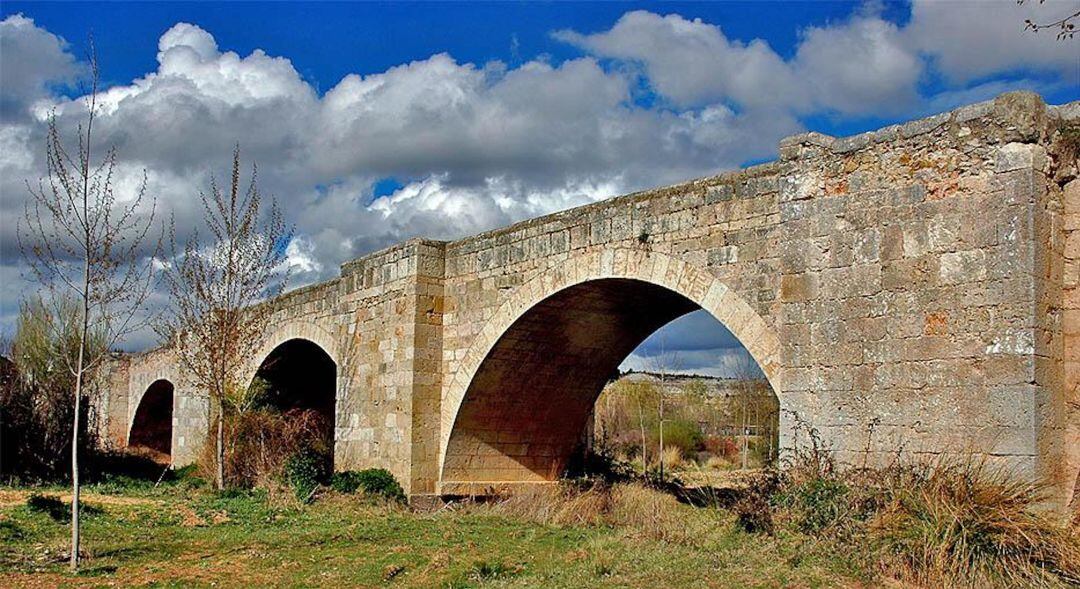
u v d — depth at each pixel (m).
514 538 16.89
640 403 44.69
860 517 11.87
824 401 13.47
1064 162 12.41
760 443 40.62
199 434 32.91
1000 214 12.10
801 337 13.84
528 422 23.00
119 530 17.17
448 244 22.42
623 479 24.47
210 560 14.53
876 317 13.09
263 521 18.95
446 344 22.16
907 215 12.96
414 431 21.67
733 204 15.84
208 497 23.38
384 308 23.34
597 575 12.41
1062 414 11.98
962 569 10.38
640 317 20.94
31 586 12.29
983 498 11.12
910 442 12.55
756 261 15.35
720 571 11.76
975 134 12.45
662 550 13.85
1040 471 11.52
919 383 12.56
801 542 12.11
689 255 16.44
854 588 10.57
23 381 28.16
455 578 12.89
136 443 45.66
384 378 23.03
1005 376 11.82
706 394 52.38
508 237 20.55
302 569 13.84
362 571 13.55
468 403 21.58
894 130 13.24
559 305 19.72
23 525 16.64
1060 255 12.25
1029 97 12.09
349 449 24.42
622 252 17.67
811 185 14.02
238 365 28.09
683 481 28.17
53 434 27.98
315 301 27.33
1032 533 10.66
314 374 32.41
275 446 27.34
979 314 12.14
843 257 13.53
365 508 20.70
